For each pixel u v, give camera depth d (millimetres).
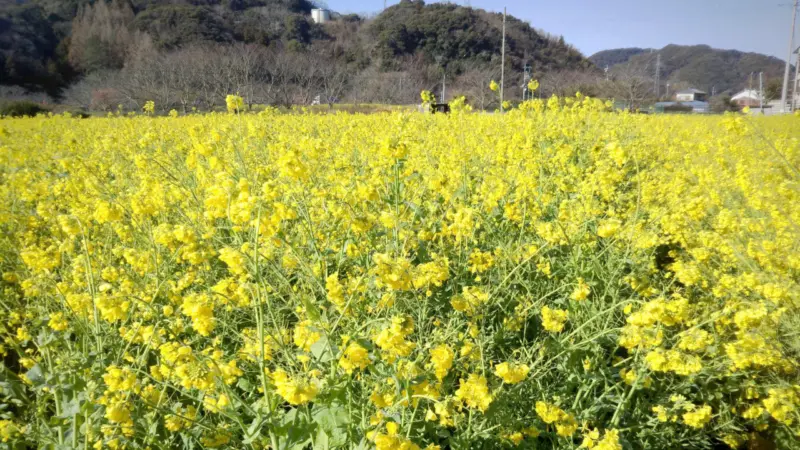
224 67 35094
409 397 1907
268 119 9406
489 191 4293
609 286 3242
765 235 4406
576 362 2645
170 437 2320
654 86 53531
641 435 2590
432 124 8656
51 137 9289
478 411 2316
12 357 3205
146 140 5531
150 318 2707
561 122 8133
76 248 3826
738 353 2564
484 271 3426
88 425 1970
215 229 3811
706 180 5406
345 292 2578
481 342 2625
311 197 3967
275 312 2789
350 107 31188
